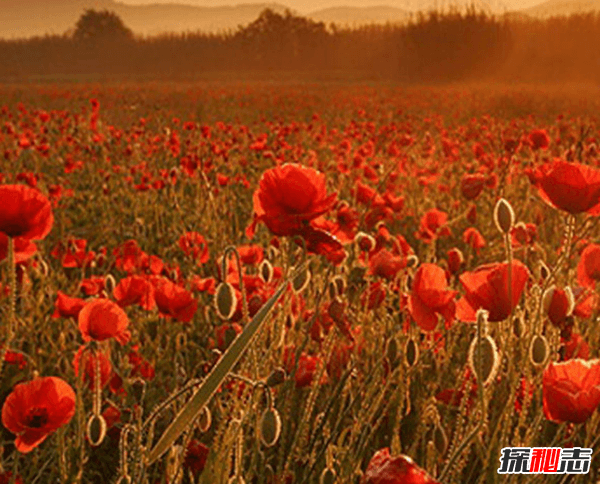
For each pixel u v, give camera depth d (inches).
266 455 92.7
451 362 118.8
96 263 172.1
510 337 78.7
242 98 998.4
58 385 74.7
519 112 810.2
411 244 242.4
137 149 389.1
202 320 149.2
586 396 61.2
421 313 85.1
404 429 104.0
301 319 101.0
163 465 96.2
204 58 2876.5
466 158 393.1
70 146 412.5
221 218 249.9
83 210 283.4
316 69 2748.5
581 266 96.6
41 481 104.1
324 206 72.1
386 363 101.0
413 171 306.5
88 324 85.4
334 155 337.4
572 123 538.6
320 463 87.5
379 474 39.6
